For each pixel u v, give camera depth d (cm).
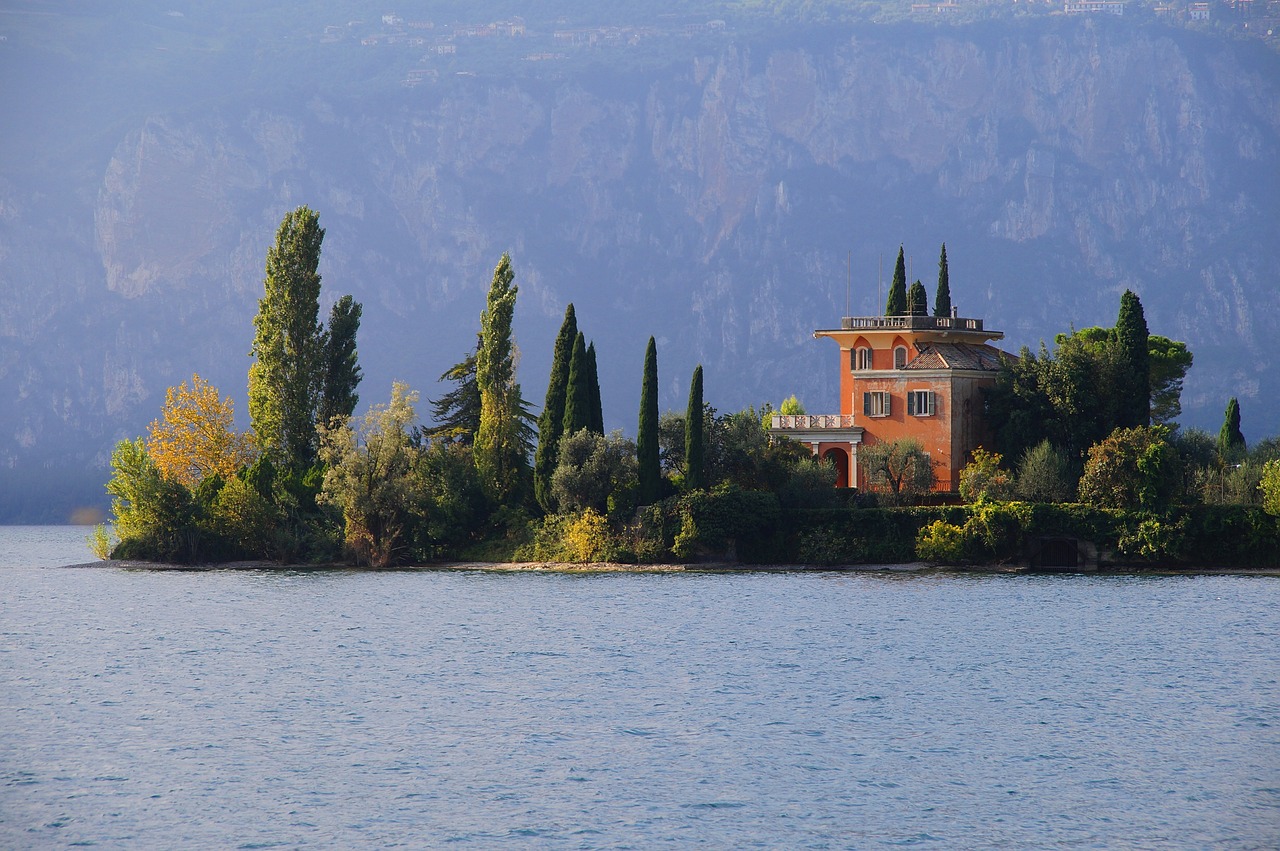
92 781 17262
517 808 16100
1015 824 15538
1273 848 14788
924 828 15425
